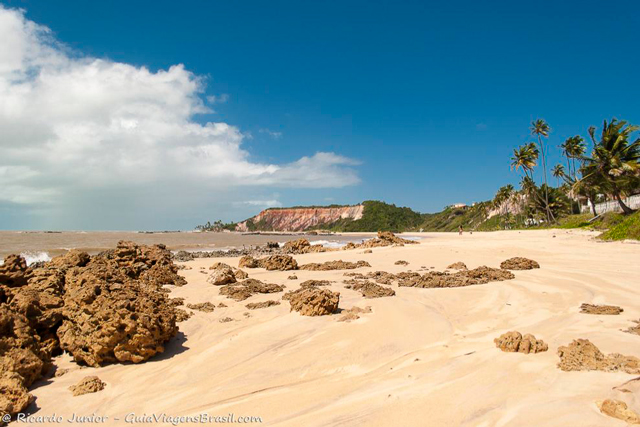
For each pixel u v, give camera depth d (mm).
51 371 8461
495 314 11344
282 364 8180
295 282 18250
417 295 14133
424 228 180625
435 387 6555
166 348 9602
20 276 10742
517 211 113250
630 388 6047
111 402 7004
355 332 9859
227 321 11602
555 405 5691
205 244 64875
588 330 9141
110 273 11219
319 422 5680
